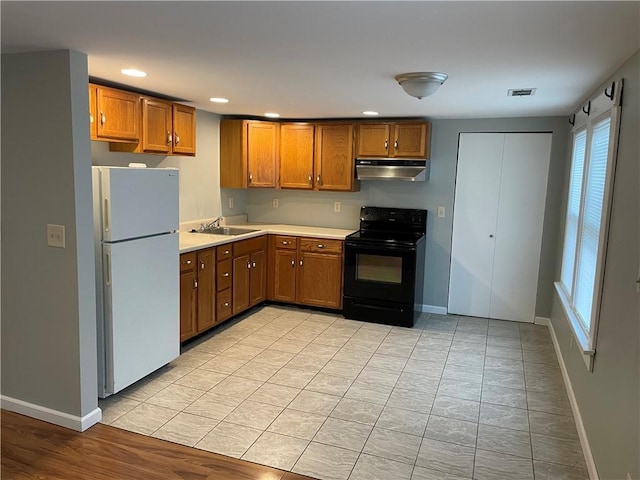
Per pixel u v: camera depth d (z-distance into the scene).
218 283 4.29
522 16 1.75
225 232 5.14
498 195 4.86
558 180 4.63
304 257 5.04
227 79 3.09
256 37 2.11
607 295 2.33
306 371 3.56
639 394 1.75
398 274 4.63
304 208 5.62
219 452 2.53
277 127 5.24
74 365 2.65
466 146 4.90
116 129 3.35
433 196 5.08
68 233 2.55
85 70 2.50
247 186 5.22
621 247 2.13
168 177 3.27
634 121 2.06
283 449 2.56
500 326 4.77
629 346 1.92
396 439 2.69
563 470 2.44
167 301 3.36
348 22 1.88
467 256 5.04
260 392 3.21
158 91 3.59
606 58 2.29
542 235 4.75
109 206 2.80
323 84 3.19
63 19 1.91
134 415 2.87
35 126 2.53
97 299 2.90
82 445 2.56
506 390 3.33
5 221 2.69
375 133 4.91
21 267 2.69
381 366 3.70
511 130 4.72
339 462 2.46
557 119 4.56
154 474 2.34
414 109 4.29
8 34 2.13
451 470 2.41
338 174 5.12
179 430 2.72
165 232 3.29
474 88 3.19
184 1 1.68
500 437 2.73
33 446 2.54
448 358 3.89
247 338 4.23
